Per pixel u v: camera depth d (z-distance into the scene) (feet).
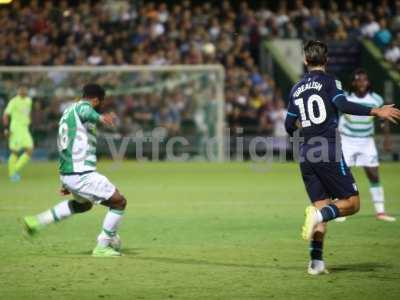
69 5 338.75
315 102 86.43
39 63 299.38
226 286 79.61
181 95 294.66
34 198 167.94
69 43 305.12
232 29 320.91
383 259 95.04
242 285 80.18
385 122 134.21
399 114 82.64
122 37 311.06
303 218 134.62
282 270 88.12
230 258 95.76
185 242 108.47
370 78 320.50
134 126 292.81
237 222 129.49
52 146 290.56
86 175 96.02
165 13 323.57
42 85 288.71
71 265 90.94
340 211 84.43
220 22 333.01
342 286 79.61
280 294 76.02
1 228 122.01
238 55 312.71
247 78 304.91
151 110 294.25
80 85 291.17
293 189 189.26
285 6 353.10
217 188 192.34
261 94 300.20
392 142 290.76
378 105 135.74
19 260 94.12
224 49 313.12
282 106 293.84
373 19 331.77
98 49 305.73
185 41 313.32
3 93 286.66
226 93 302.86
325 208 83.92
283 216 137.39
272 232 117.80
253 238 111.96
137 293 76.38
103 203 97.30
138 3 325.21
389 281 81.97
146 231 119.34
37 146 289.94
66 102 289.94
